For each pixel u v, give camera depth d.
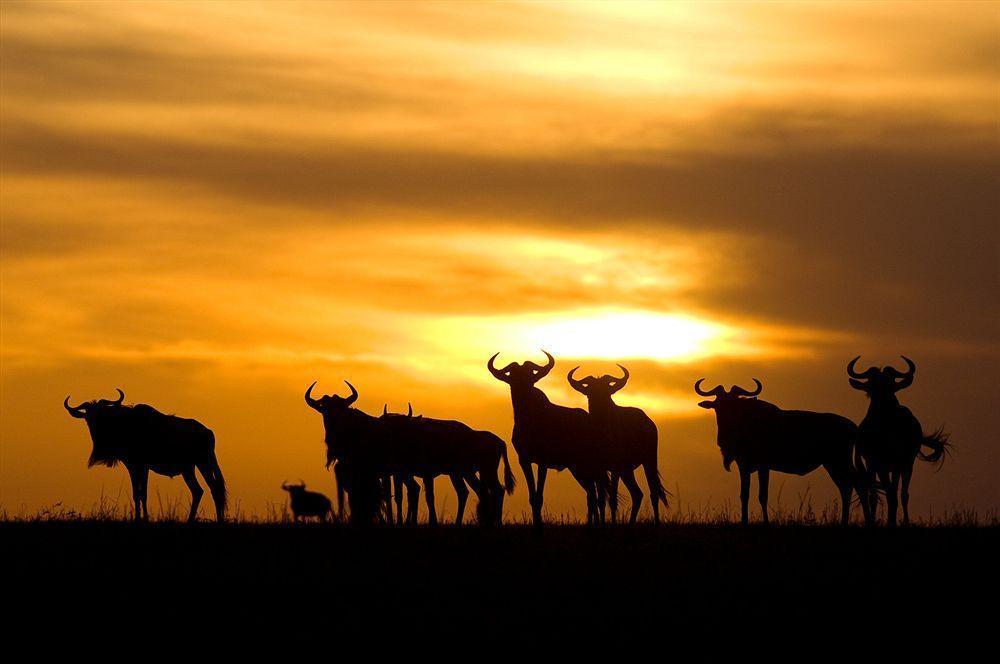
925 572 50.31
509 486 65.88
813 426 64.75
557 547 54.50
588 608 45.03
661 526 62.59
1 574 48.69
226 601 45.72
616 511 64.75
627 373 61.16
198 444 69.25
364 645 41.34
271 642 41.72
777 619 44.12
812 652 41.25
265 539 55.47
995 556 52.91
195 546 53.84
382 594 46.56
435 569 50.12
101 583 47.78
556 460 59.28
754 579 49.00
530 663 40.03
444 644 41.44
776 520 64.94
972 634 43.06
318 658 40.31
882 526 61.16
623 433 64.88
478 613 44.44
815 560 52.16
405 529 58.59
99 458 68.50
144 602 45.59
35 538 54.75
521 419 59.38
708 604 45.69
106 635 42.34
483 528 60.09
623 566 50.84
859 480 64.88
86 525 58.72
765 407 65.38
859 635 42.81
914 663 40.62
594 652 40.94
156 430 68.31
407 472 64.38
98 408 69.00
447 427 64.81
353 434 63.16
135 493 68.44
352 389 64.75
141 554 52.19
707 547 54.59
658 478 66.19
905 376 64.12
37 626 43.19
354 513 62.16
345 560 51.56
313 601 45.72
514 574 49.41
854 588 47.97
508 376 59.97
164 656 40.66
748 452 64.81
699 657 40.66
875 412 63.72
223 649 41.12
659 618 44.06
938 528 59.72
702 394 66.69
